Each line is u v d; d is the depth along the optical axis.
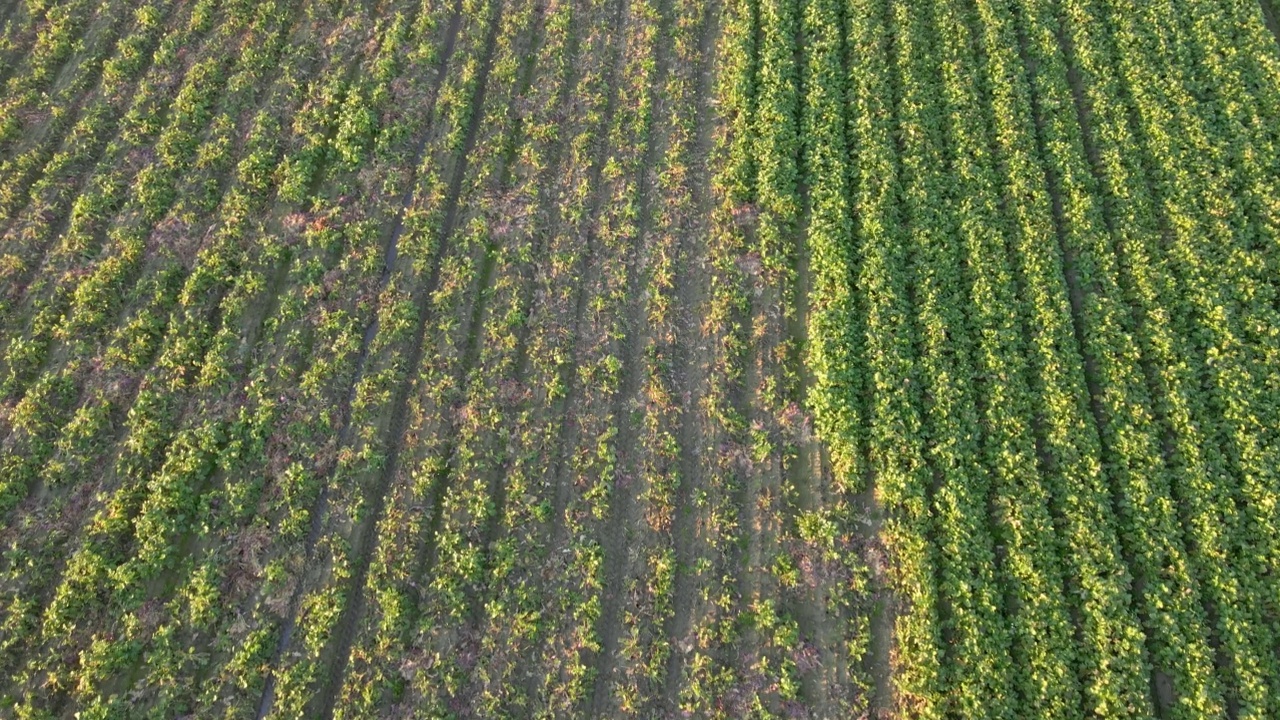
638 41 19.23
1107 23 18.33
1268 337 14.10
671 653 12.77
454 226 16.94
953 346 14.58
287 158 17.70
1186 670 11.82
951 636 12.52
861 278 15.34
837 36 18.52
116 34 20.14
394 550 13.51
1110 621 12.13
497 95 18.58
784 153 17.02
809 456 14.11
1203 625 12.09
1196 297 14.62
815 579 13.10
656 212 16.80
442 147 17.84
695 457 14.33
